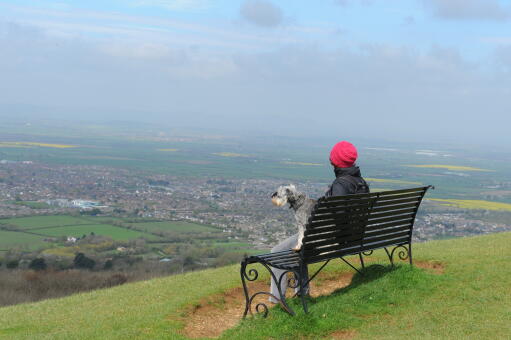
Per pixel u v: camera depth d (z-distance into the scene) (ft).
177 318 20.86
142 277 77.05
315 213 18.65
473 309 19.08
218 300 23.70
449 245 32.32
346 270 26.53
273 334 17.65
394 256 28.45
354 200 19.98
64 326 21.54
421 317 18.74
